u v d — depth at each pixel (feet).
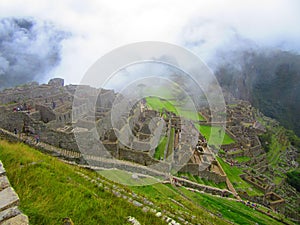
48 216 26.09
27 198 29.35
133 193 48.19
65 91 201.98
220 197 115.24
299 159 350.23
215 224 60.54
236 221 86.99
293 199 211.20
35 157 47.24
